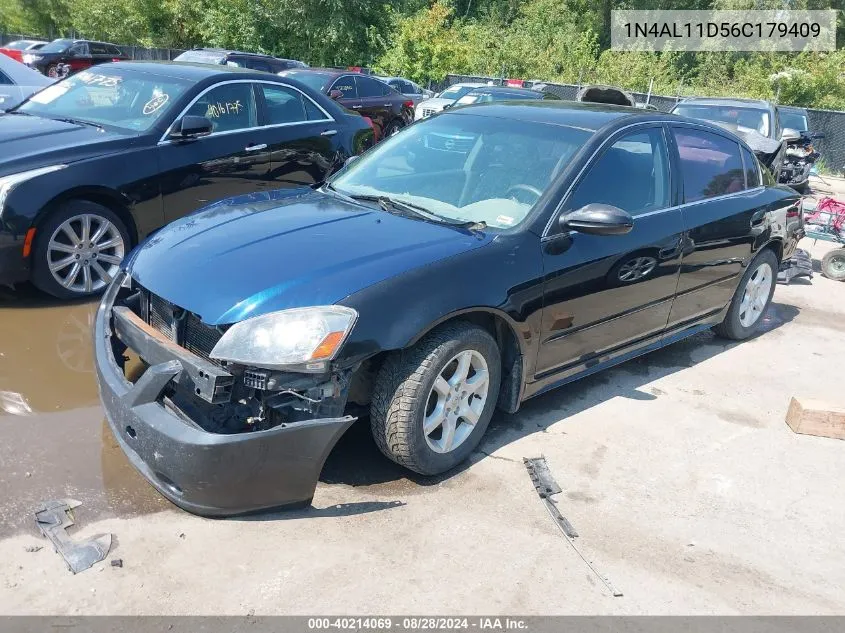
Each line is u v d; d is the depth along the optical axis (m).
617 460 3.71
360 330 2.87
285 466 2.80
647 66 31.28
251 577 2.63
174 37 33.44
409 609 2.55
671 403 4.44
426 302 3.06
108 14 32.75
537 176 3.82
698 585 2.83
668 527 3.19
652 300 4.34
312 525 2.95
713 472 3.69
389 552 2.83
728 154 5.08
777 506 3.44
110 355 3.21
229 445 2.68
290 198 3.96
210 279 3.01
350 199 3.94
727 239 4.83
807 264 7.32
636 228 4.06
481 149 4.10
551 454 3.69
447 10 30.42
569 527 3.10
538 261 3.52
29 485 3.05
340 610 2.52
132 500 3.01
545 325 3.62
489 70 31.83
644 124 4.32
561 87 24.27
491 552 2.89
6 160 4.77
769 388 4.82
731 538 3.16
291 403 2.82
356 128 7.14
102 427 3.56
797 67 28.25
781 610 2.74
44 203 4.73
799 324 6.23
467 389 3.35
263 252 3.15
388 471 3.39
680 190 4.49
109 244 5.19
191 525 2.88
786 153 12.14
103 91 6.02
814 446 4.06
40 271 4.84
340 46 28.88
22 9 40.03
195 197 5.71
